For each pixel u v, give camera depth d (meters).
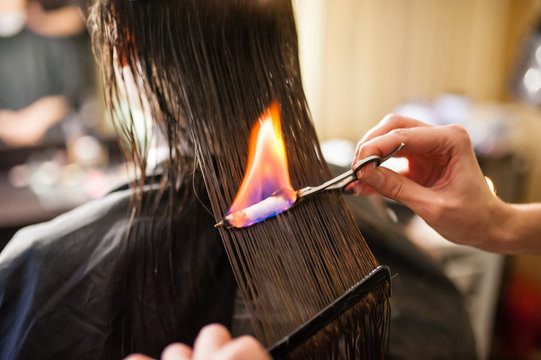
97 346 0.46
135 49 0.44
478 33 2.03
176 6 0.41
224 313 0.51
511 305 1.87
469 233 0.55
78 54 1.53
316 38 1.73
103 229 0.49
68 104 1.58
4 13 1.39
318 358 0.37
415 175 0.59
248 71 0.44
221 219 0.39
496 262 1.14
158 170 0.54
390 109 2.00
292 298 0.39
